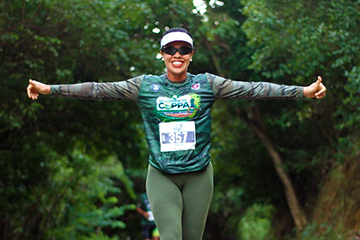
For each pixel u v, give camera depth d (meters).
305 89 4.30
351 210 12.53
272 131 16.59
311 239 13.32
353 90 10.09
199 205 4.31
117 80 13.71
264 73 12.30
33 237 15.97
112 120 15.45
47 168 15.59
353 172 12.89
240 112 16.11
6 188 14.46
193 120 4.31
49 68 12.54
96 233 21.23
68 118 14.83
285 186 15.80
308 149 16.19
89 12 11.77
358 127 12.64
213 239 29.81
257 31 11.77
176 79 4.36
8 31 11.38
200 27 13.81
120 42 12.75
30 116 11.96
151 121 4.34
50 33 12.04
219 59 15.05
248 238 25.55
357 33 10.66
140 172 26.33
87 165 17.19
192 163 4.27
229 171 18.84
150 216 18.31
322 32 10.68
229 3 14.92
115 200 21.11
